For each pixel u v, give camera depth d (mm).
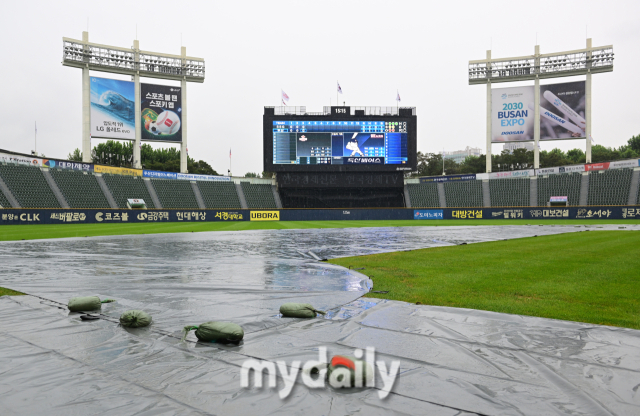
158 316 5809
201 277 9422
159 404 3145
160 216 44469
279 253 15125
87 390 3381
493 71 53562
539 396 3277
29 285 8266
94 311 6102
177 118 51875
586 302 6594
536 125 51469
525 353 4223
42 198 41281
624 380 3570
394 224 41344
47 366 3883
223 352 4301
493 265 11227
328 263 12109
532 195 52031
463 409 3072
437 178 58188
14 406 3104
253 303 6664
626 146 90375
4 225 35781
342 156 47188
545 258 12641
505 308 6168
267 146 46938
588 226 34062
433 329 5086
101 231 28938
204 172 82750
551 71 51344
